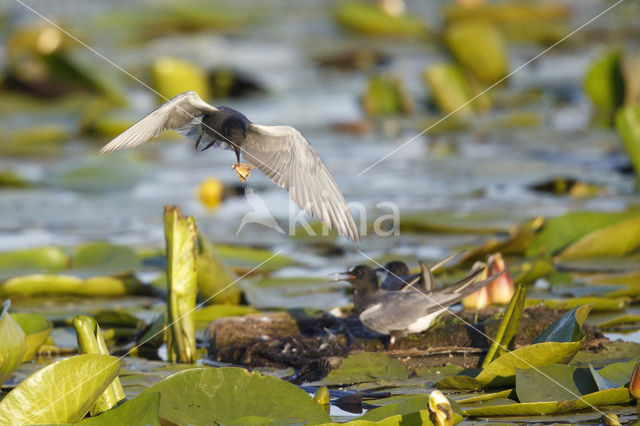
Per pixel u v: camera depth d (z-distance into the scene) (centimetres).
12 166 1748
